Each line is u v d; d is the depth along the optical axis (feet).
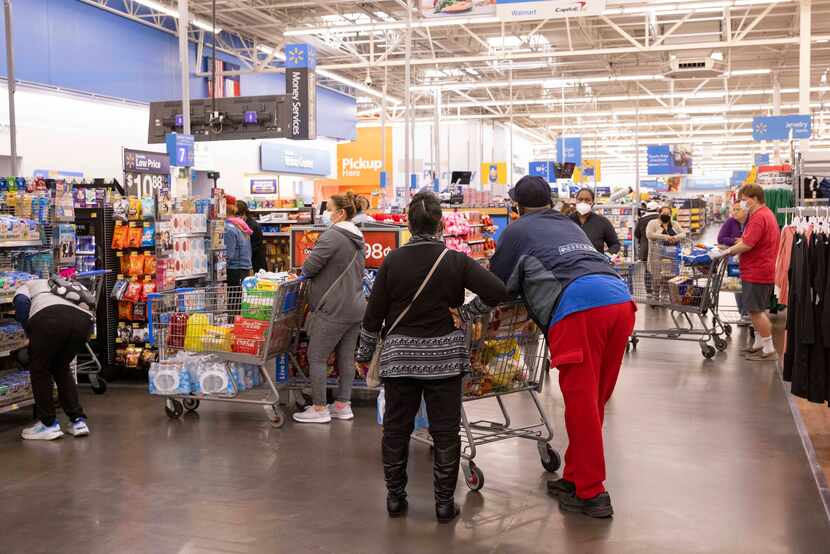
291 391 22.18
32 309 18.26
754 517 12.95
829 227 16.42
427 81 106.63
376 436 18.35
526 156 161.58
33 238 20.40
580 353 12.77
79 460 16.65
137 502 14.05
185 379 19.95
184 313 20.04
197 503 13.96
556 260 13.09
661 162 96.37
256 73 79.36
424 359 12.76
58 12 58.70
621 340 13.34
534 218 13.75
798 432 18.12
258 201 49.83
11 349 19.89
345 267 19.15
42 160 53.52
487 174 102.89
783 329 33.99
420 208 13.10
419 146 115.44
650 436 17.93
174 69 73.36
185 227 26.00
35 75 56.49
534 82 93.91
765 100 125.80
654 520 12.89
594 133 162.20
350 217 19.54
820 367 16.65
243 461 16.47
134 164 29.96
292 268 22.86
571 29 80.59
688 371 25.58
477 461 16.28
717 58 72.54
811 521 12.75
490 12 39.32
